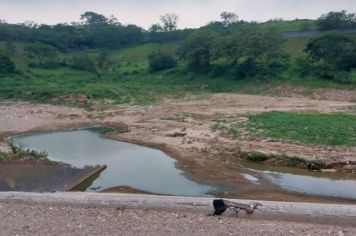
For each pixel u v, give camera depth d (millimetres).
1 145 30141
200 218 14203
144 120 40000
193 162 25547
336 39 63125
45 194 16578
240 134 30406
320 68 61906
